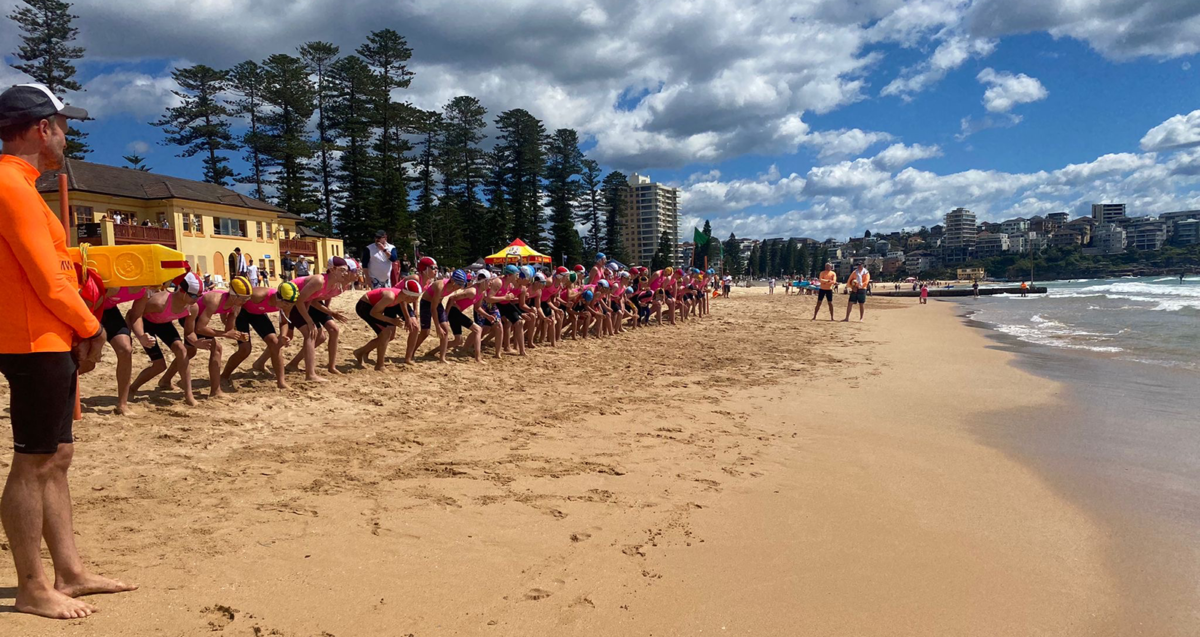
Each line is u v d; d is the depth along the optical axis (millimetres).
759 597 3254
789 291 55969
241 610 2926
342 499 4496
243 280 7383
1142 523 4312
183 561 3406
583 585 3338
